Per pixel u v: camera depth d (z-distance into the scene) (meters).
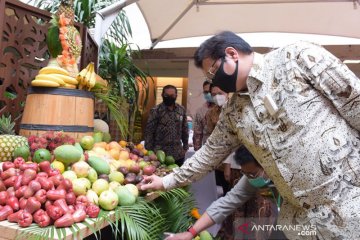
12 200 0.89
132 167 1.32
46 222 0.84
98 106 2.24
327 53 0.98
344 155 0.96
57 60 1.42
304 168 0.98
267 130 1.03
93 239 1.27
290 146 0.99
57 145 1.22
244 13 3.11
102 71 2.67
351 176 0.96
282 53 1.03
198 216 1.83
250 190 1.43
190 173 1.33
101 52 2.65
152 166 1.51
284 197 1.11
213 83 1.13
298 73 0.97
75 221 0.88
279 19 3.19
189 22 3.25
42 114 1.31
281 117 0.99
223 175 2.84
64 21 1.42
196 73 5.11
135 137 3.64
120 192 1.10
